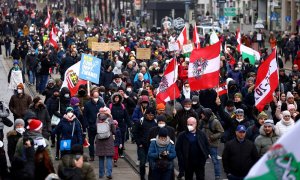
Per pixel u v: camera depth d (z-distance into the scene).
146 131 23.34
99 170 24.77
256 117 24.98
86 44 62.66
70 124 24.55
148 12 121.88
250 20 105.06
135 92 34.84
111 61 43.59
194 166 21.94
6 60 68.75
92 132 27.00
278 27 97.88
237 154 19.55
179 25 89.31
